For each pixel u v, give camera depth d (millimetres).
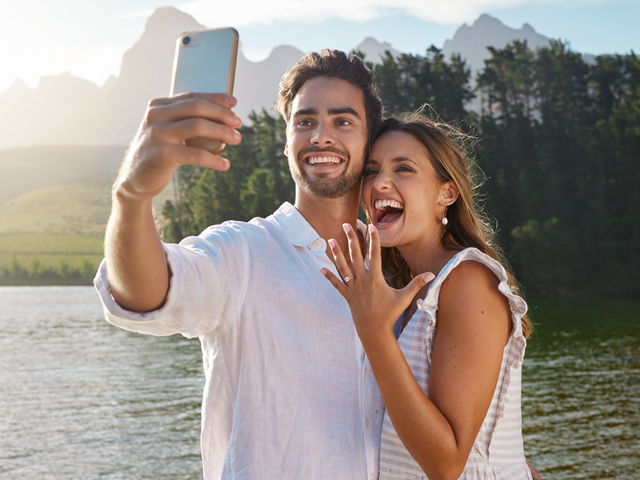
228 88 1642
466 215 2705
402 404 1977
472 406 2143
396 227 2602
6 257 127062
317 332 2242
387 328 1959
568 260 58688
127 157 1560
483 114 78438
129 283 1697
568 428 14250
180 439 14438
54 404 18547
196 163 1447
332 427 2186
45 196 183250
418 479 2213
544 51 77062
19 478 11984
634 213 60219
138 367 25188
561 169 63969
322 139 2537
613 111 67062
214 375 2234
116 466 12570
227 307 2146
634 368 21734
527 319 2596
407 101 70125
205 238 2209
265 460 2113
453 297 2252
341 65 2641
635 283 58625
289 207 2506
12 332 38031
